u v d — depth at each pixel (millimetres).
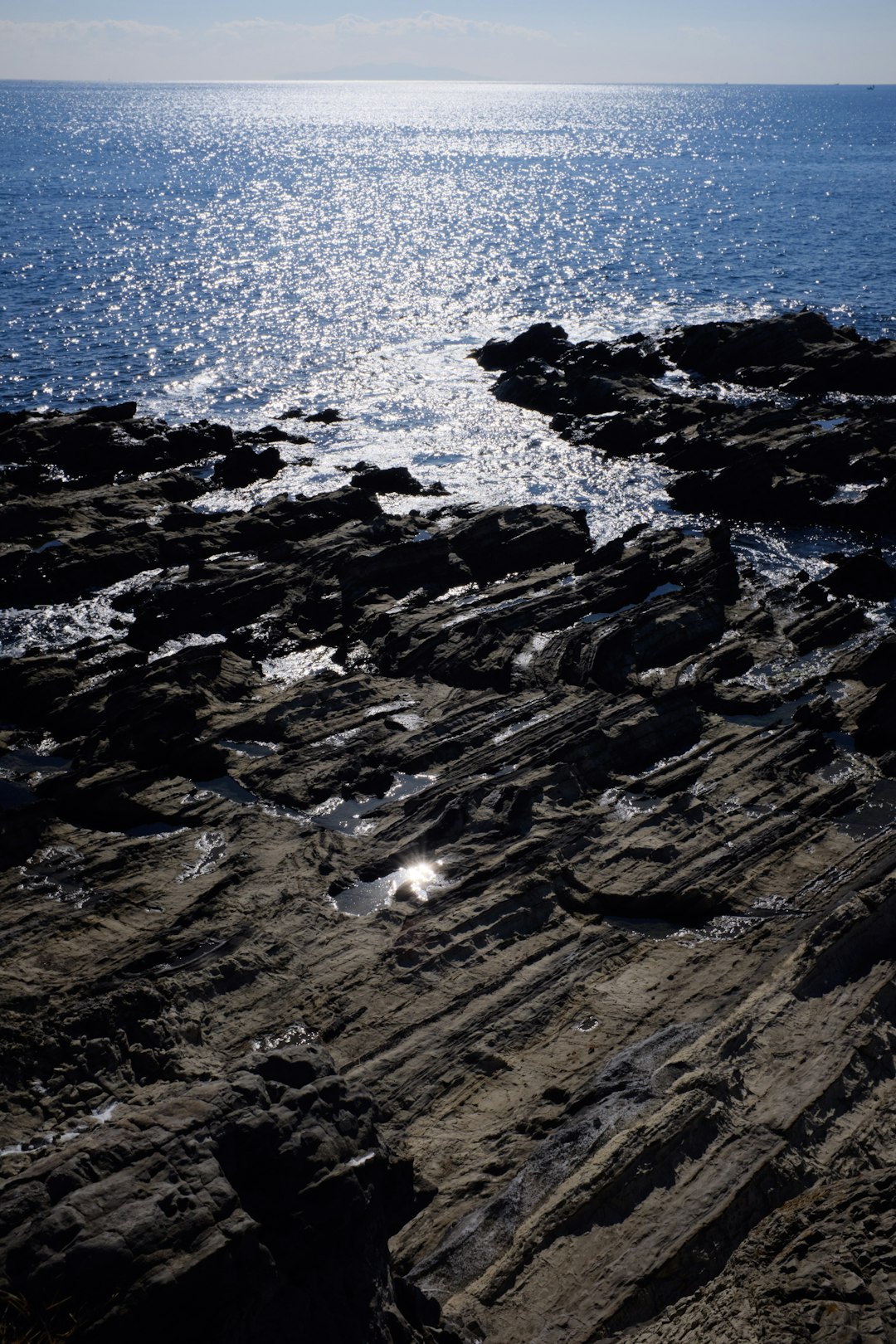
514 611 37719
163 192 164000
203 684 33812
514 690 34062
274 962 22938
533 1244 15688
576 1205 16078
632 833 26922
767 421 56438
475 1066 20328
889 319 83812
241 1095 14648
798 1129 17500
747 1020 19812
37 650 36750
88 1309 11898
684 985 22281
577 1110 18750
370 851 26594
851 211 143125
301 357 77188
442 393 69312
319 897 25062
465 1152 18359
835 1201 15719
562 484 54062
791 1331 13203
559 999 21953
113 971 22344
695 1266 15398
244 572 41625
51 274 100062
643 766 30547
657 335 76875
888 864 25094
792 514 49312
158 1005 20938
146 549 44062
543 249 117812
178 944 23156
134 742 30844
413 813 27938
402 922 24062
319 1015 21562
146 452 54750
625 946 23500
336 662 36656
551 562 43812
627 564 41062
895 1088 18781
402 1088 19859
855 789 29078
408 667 35594
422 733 31547
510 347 74875
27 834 26422
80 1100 19109
